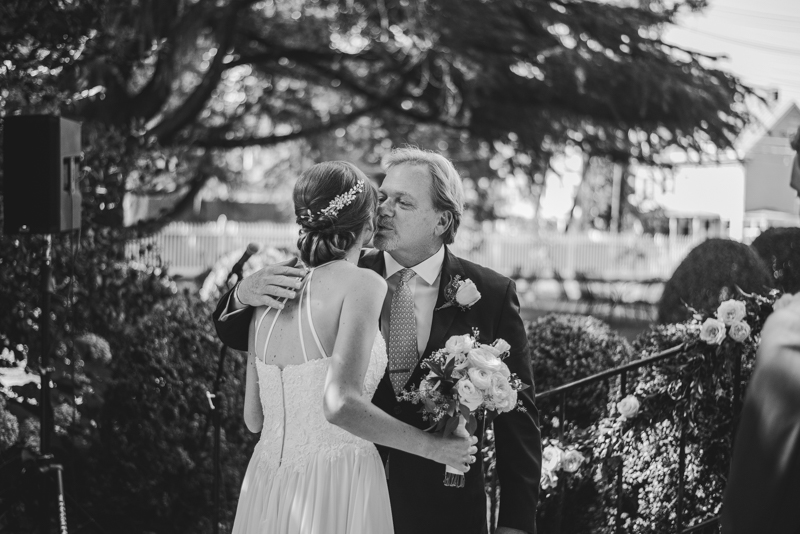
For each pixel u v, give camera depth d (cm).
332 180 221
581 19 1044
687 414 329
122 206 593
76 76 608
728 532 183
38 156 428
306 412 218
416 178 248
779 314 186
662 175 1288
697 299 415
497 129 1251
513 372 243
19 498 393
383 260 257
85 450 435
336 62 1179
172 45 821
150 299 551
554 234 2339
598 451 329
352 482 218
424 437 213
